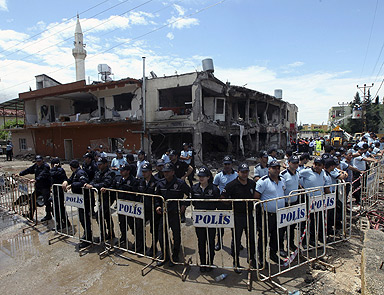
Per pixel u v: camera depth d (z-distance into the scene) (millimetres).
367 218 5949
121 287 3605
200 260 3990
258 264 3768
